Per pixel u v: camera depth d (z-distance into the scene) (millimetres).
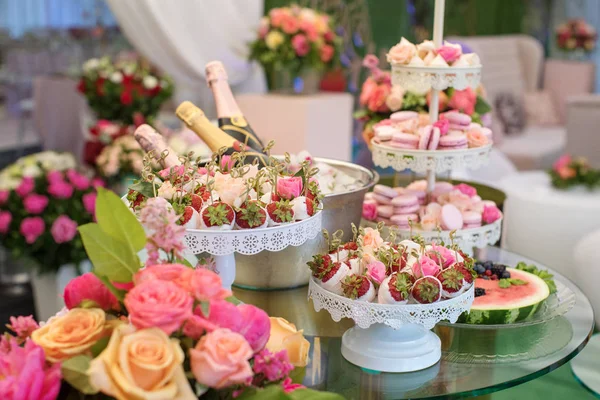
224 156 1197
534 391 1994
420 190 1646
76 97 4680
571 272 2613
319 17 3516
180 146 2703
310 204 1098
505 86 5430
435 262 1065
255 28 3771
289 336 1015
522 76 5883
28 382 740
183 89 4254
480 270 1420
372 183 1404
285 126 3424
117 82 3338
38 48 5504
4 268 3490
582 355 2039
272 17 3467
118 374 741
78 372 766
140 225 849
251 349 817
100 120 3463
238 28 3758
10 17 5539
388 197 1539
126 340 760
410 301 1041
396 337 1092
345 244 1154
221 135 1356
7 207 2707
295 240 1084
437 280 1030
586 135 4930
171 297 780
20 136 5473
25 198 2689
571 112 4969
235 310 832
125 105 3328
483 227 1494
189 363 822
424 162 1443
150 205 834
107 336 818
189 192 1084
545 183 2984
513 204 2738
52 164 2832
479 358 1123
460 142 1458
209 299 811
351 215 1358
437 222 1465
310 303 1297
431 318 1026
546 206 2625
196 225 1055
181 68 3566
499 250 1686
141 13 3348
